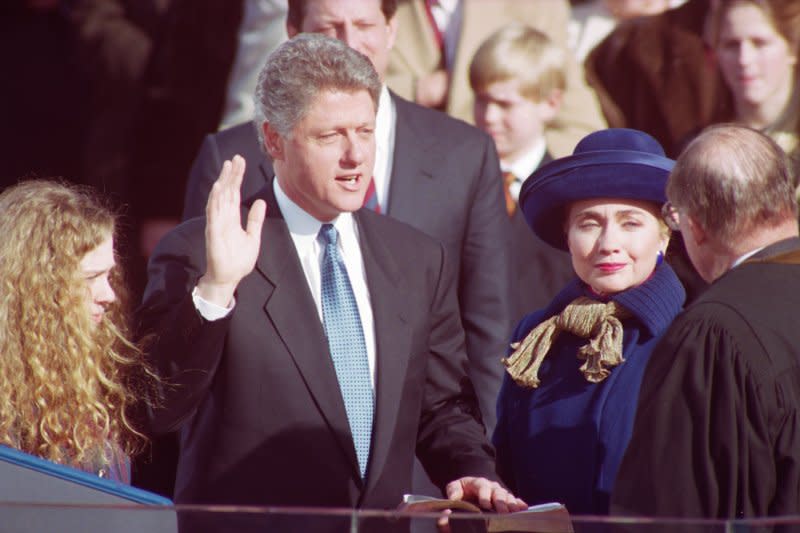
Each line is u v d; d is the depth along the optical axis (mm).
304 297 13133
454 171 16297
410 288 13539
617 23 22750
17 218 12586
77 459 12336
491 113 20062
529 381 12969
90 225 12695
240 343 12914
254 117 13391
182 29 25578
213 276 12477
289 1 16172
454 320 14016
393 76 21859
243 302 13000
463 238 16297
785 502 11180
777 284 11703
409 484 13227
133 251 25844
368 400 13156
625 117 21203
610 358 12477
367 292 13438
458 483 12734
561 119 20953
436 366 13875
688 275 16688
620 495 11469
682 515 11219
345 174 12891
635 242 12797
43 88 29422
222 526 9461
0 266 12469
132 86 26094
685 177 12023
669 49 20969
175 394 12523
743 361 11336
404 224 14039
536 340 13133
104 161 26328
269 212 13445
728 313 11547
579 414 12609
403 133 16328
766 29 20031
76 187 13773
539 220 13555
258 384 12906
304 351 12969
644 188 12680
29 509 9438
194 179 16078
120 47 26000
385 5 16125
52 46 29656
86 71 26672
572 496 12516
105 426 12562
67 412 12359
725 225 11898
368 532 9547
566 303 13297
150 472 17531
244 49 23672
